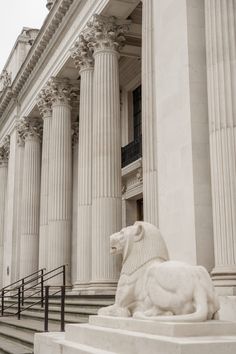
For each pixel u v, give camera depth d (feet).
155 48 48.73
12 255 108.78
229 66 39.34
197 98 41.98
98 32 68.28
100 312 28.84
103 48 68.33
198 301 22.62
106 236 61.05
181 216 41.45
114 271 60.18
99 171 63.52
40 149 110.73
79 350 25.08
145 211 47.37
